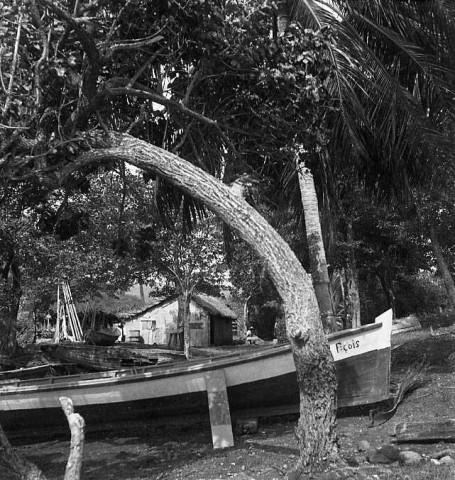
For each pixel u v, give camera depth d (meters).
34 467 5.23
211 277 25.84
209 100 8.20
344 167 11.17
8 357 18.47
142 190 14.22
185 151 9.33
